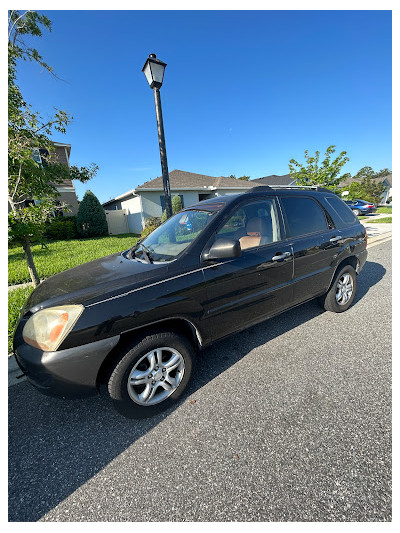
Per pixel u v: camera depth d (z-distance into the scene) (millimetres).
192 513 1304
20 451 1719
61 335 1594
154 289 1849
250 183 21953
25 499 1419
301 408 1924
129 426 1884
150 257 2322
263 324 3344
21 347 1729
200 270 2070
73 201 16469
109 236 16156
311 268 2945
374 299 3975
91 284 1893
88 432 1853
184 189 17781
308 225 3035
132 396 1843
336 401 1975
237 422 1832
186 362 2061
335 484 1376
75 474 1542
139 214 16984
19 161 3504
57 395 1661
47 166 4406
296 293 2840
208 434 1752
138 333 1850
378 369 2342
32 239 4391
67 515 1340
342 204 3666
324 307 3514
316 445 1613
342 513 1252
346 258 3436
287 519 1248
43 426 1934
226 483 1424
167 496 1388
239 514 1282
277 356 2613
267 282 2512
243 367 2461
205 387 2213
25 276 6160
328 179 10180
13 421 1994
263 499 1334
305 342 2852
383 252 7281
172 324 2109
